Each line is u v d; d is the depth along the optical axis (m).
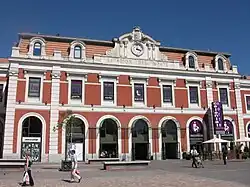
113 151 33.84
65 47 34.97
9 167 21.88
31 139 31.16
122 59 35.97
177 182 14.87
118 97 35.03
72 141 32.47
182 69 37.91
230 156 34.47
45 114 32.03
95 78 34.66
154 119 35.75
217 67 39.88
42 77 32.88
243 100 40.91
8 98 31.16
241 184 14.00
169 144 36.34
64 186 13.57
